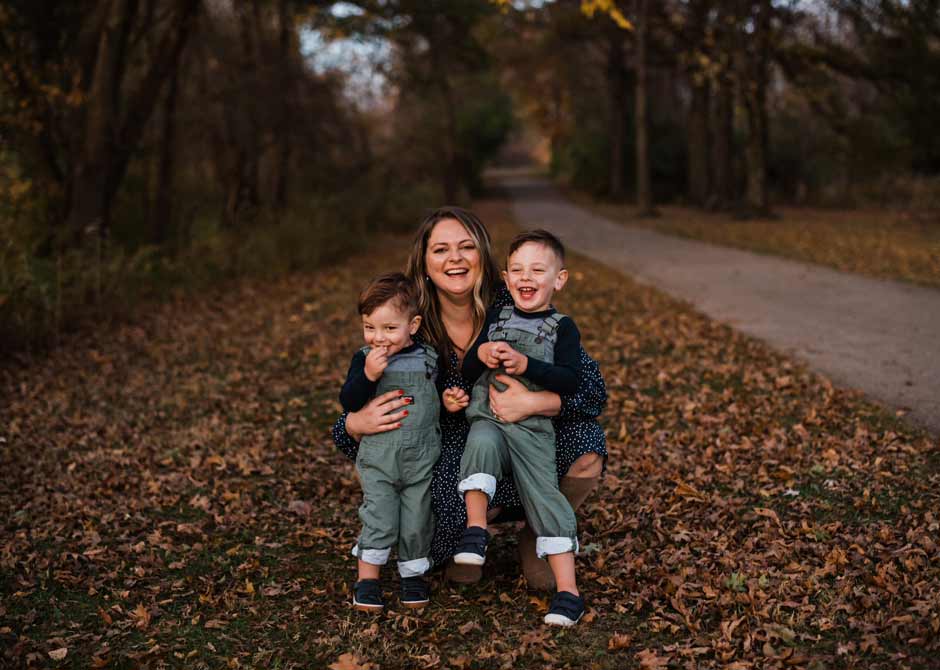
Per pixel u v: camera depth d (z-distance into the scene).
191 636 3.39
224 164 19.36
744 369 7.52
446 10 24.95
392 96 31.77
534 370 3.33
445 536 3.55
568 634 3.25
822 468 4.86
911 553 3.62
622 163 44.53
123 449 6.00
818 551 3.75
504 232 25.62
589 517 4.43
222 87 18.45
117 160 13.56
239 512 4.71
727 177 35.44
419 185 33.75
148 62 15.91
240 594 3.74
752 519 4.24
